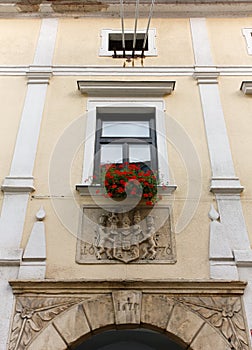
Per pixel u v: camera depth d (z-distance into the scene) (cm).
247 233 477
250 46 721
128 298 420
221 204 502
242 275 441
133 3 766
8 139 577
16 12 771
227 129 590
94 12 773
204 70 671
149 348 541
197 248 466
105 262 453
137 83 640
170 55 708
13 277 440
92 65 687
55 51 714
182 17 768
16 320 409
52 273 445
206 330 401
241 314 413
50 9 774
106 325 404
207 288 429
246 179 532
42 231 476
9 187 512
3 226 480
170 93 641
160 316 409
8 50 714
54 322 406
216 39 736
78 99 632
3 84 655
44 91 639
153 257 455
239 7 769
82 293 427
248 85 634
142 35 746
